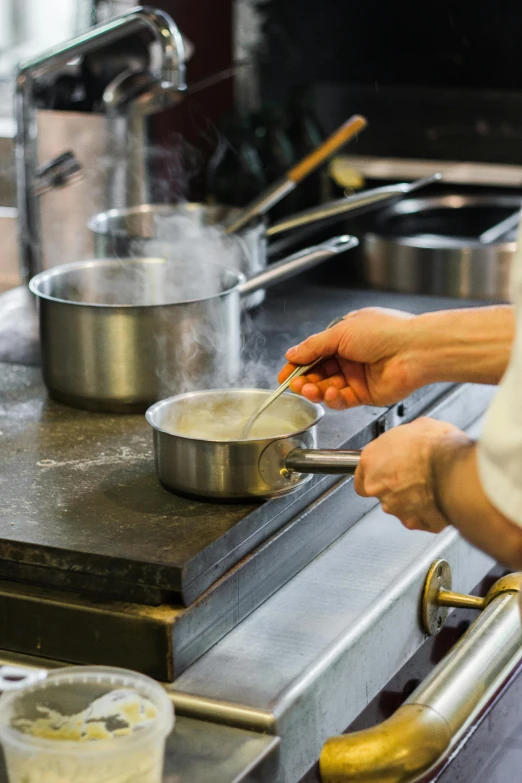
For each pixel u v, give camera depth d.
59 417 1.66
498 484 0.95
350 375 1.45
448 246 2.38
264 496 1.33
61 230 2.64
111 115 2.55
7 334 2.08
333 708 1.23
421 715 1.16
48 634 1.21
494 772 1.52
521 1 2.90
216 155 2.96
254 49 3.17
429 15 3.00
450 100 2.99
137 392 1.65
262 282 1.81
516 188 2.93
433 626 1.49
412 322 1.38
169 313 1.62
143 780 0.98
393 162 3.01
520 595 1.06
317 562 1.46
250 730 1.11
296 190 2.87
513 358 0.95
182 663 1.18
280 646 1.24
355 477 1.18
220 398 1.48
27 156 2.17
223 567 1.26
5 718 1.03
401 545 1.51
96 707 1.06
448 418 1.89
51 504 1.35
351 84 3.11
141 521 1.29
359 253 2.52
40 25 3.38
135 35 2.61
